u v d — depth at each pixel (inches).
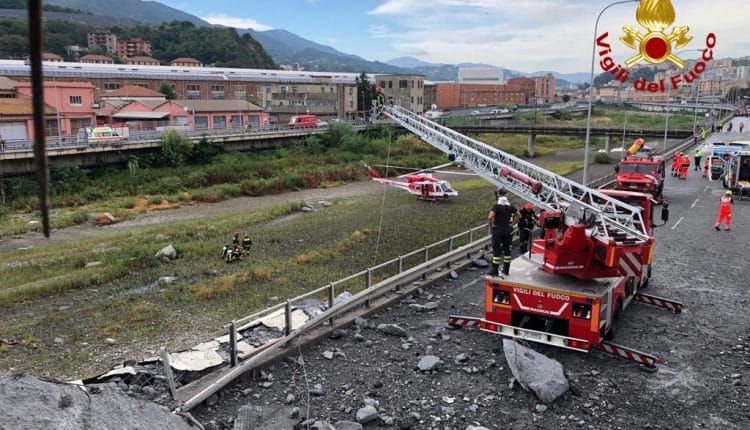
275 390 421.7
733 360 472.7
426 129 1451.8
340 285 736.3
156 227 1327.5
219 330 582.2
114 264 875.4
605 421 381.7
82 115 2532.0
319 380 437.1
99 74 3764.8
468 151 1107.3
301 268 847.7
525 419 384.8
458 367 459.8
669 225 1017.5
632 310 589.0
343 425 365.1
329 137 2898.6
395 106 1644.9
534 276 496.7
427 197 1622.8
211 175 2065.7
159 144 2174.0
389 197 1776.6
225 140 2439.7
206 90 4237.2
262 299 687.1
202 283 771.4
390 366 462.0
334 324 533.0
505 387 427.8
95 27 7258.9
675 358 475.5
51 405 244.8
